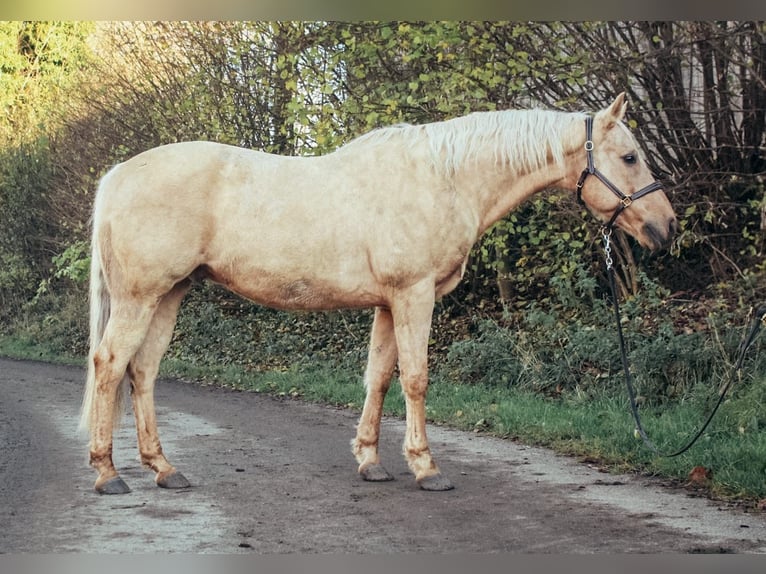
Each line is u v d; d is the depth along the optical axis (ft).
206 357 51.83
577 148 19.95
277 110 48.52
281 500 18.61
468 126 19.93
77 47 80.84
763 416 24.31
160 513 17.54
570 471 21.58
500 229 36.06
